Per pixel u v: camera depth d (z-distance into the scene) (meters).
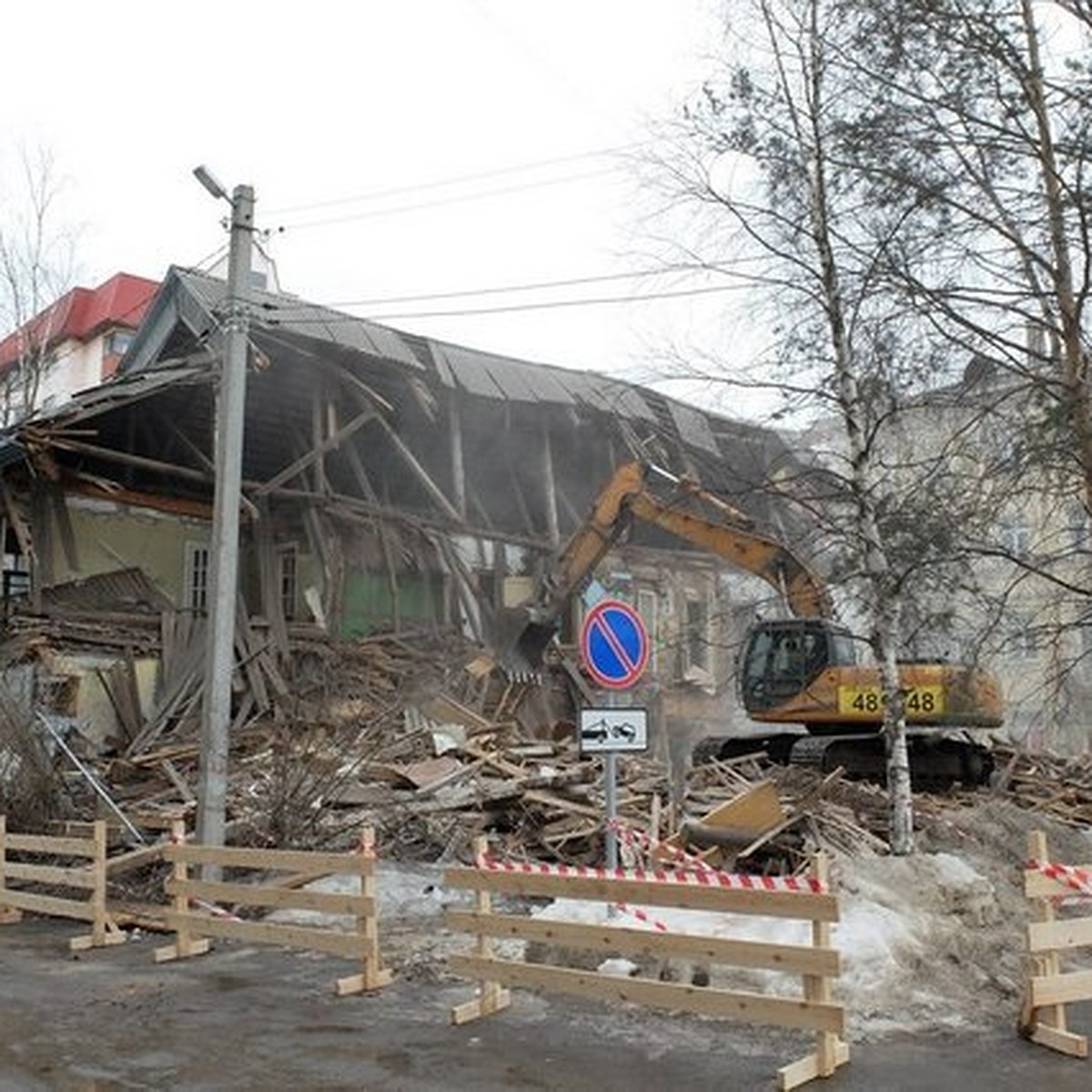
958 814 12.98
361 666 21.36
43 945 10.37
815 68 11.65
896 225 11.13
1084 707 17.41
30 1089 6.24
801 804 11.77
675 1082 6.15
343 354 23.09
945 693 15.92
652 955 6.87
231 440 12.21
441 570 25.27
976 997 7.80
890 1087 6.02
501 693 21.09
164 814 13.37
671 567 29.59
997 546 10.99
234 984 8.62
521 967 7.34
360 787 14.10
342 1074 6.40
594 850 12.09
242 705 19.30
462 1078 6.27
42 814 13.41
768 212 11.92
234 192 12.57
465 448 27.53
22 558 21.28
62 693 18.58
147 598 21.84
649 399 26.80
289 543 23.95
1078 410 10.37
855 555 11.46
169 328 23.73
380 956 9.27
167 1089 6.21
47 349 43.53
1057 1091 5.95
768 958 6.43
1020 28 10.56
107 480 22.62
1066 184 10.52
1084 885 6.99
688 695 26.61
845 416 11.49
